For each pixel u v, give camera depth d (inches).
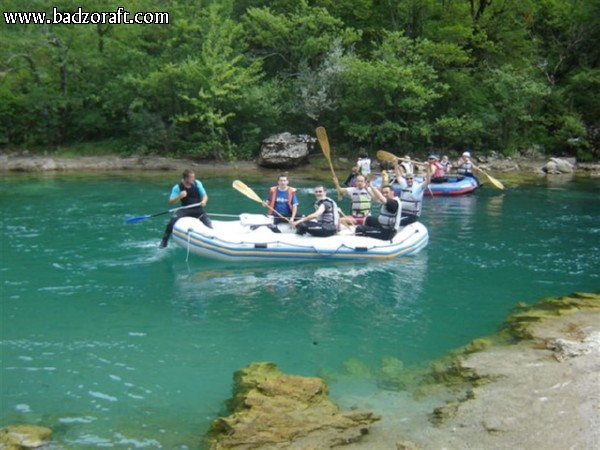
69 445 155.1
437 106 1005.2
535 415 159.0
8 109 984.3
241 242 337.4
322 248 341.1
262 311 265.7
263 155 895.7
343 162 943.7
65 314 258.8
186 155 962.7
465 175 677.3
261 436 152.3
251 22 981.8
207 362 211.5
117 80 951.0
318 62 1003.3
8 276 314.3
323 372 203.8
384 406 175.6
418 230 382.9
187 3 972.6
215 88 888.3
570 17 1087.6
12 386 190.1
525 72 999.6
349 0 1033.5
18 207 525.0
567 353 199.3
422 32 1029.2
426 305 275.7
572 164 919.0
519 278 320.2
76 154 961.5
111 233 417.4
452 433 154.2
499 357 205.0
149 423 167.9
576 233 435.8
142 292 289.9
